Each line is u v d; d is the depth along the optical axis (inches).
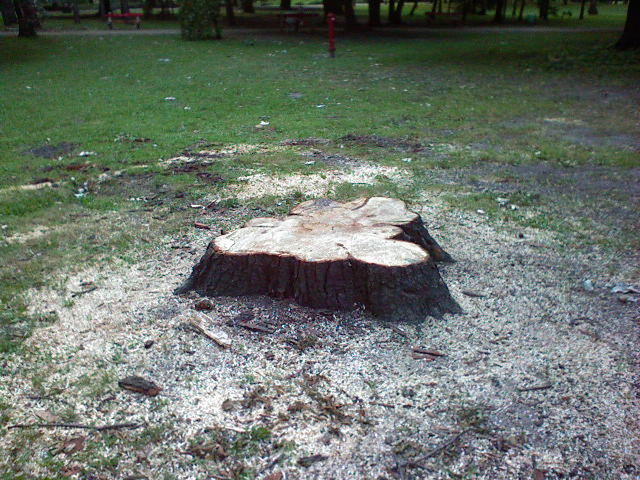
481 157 304.5
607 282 169.8
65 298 165.6
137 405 121.3
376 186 255.8
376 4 1216.2
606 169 285.0
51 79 611.5
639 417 115.4
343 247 153.0
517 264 182.1
